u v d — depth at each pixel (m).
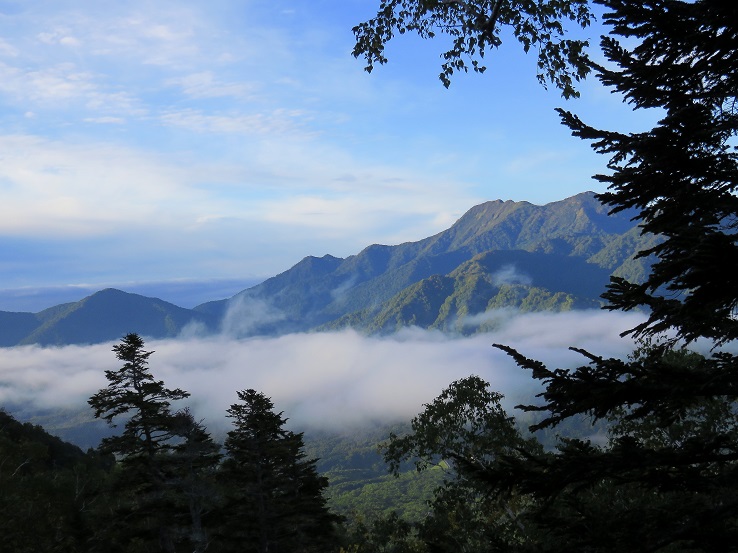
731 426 15.91
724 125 4.48
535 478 4.86
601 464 4.71
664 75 4.86
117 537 28.97
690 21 4.55
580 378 4.68
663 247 4.89
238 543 34.19
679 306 4.71
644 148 4.61
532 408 4.88
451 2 10.18
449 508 23.81
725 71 4.82
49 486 26.34
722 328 4.76
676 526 4.56
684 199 4.71
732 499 4.36
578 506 5.20
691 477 4.71
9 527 23.84
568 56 9.59
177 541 31.17
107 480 32.78
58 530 25.77
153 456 31.58
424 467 24.72
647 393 4.50
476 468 5.01
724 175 4.53
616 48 5.00
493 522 22.62
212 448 32.06
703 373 4.55
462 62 10.68
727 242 3.81
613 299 4.96
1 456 26.59
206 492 31.56
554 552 4.90
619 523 4.84
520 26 9.64
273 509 34.25
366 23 10.88
